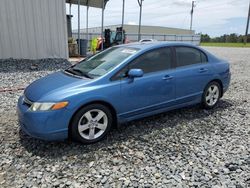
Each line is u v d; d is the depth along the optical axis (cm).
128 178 314
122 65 430
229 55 2142
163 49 482
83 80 412
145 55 457
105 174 323
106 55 486
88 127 399
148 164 346
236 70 1188
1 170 333
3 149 385
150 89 451
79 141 395
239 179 312
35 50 1162
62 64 1126
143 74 447
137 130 455
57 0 1168
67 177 317
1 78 850
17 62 1078
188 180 310
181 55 505
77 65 504
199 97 536
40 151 380
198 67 523
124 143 407
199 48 541
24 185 302
